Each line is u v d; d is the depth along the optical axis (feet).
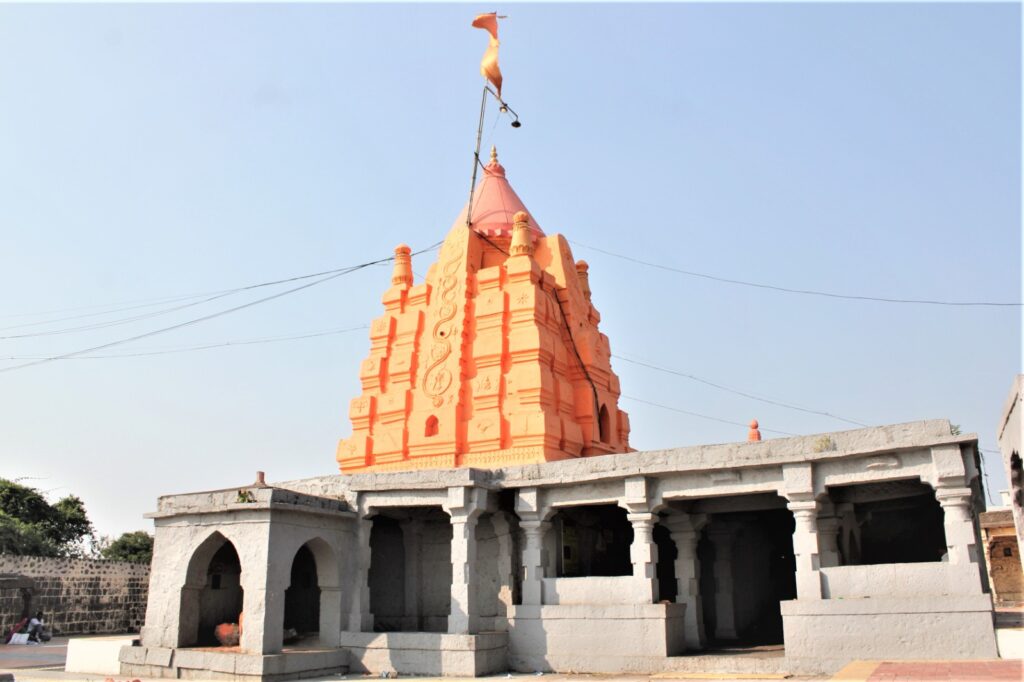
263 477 61.87
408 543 72.28
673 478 58.54
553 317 84.33
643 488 58.34
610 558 78.18
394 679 57.47
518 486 63.16
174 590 61.72
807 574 52.42
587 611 59.36
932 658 47.73
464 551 61.52
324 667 59.47
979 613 47.03
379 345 87.81
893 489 58.49
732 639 68.08
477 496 62.64
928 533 72.95
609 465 60.13
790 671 51.52
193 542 61.77
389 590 72.84
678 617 60.13
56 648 91.66
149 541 178.91
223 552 67.92
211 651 57.62
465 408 79.15
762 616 75.05
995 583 106.01
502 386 78.02
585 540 73.77
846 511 59.82
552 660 59.72
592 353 85.05
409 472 64.69
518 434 74.43
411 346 85.46
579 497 61.62
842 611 50.75
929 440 49.29
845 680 42.16
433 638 59.26
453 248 88.17
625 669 57.06
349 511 65.98
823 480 53.26
